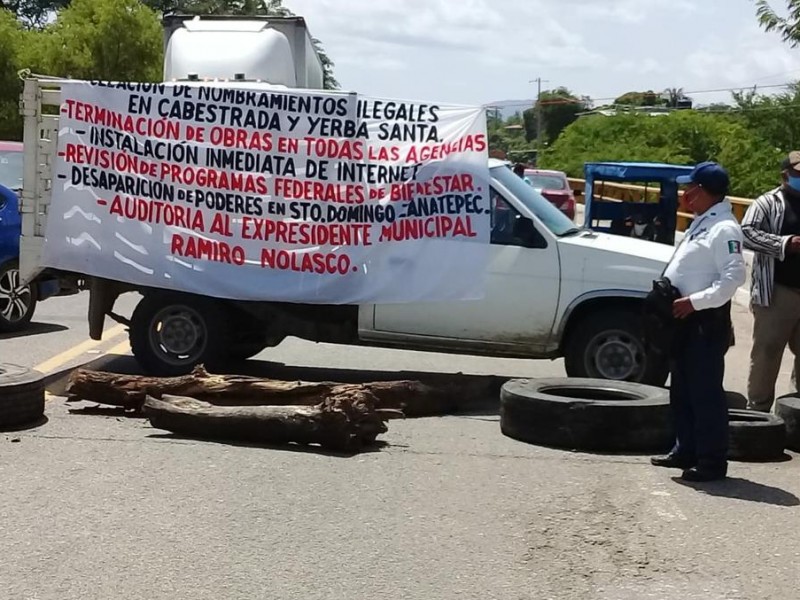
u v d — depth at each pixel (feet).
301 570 17.35
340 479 22.43
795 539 19.43
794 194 27.14
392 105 30.42
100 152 31.40
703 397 22.70
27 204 32.32
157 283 31.32
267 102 30.66
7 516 19.60
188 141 31.04
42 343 38.86
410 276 30.42
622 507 21.06
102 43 126.62
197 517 19.79
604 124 183.93
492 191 30.81
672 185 59.52
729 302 22.63
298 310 31.71
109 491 21.16
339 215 30.60
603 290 29.84
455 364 36.99
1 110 123.03
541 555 18.34
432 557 18.11
